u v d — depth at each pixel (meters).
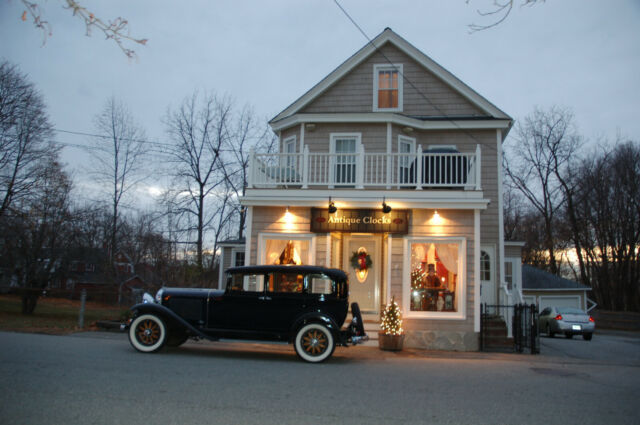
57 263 22.33
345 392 6.73
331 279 10.01
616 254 37.06
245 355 10.43
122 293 24.91
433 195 13.08
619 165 35.44
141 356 9.27
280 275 10.16
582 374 9.28
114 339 12.21
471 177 13.55
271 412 5.56
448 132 17.22
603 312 33.12
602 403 6.66
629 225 35.75
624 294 35.94
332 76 18.05
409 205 13.02
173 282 24.81
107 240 31.97
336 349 12.07
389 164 13.51
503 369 9.49
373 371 8.66
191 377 7.32
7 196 21.88
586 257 40.59
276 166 14.09
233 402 5.93
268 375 7.80
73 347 10.09
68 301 30.41
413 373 8.58
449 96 17.72
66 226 22.47
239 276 10.26
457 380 8.00
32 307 21.09
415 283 13.03
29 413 5.19
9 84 22.17
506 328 13.91
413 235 13.11
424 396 6.66
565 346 16.75
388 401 6.30
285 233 13.48
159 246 31.31
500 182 16.66
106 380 6.85
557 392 7.30
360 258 14.86
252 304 10.09
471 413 5.84
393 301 12.33
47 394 5.96
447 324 12.78
